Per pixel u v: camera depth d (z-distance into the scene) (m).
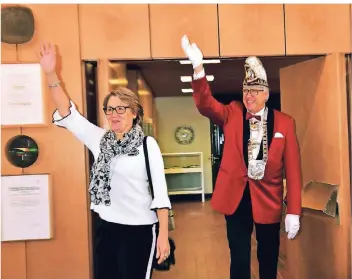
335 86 2.53
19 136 2.37
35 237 2.37
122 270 1.82
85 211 2.40
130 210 1.81
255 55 2.49
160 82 4.98
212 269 3.47
